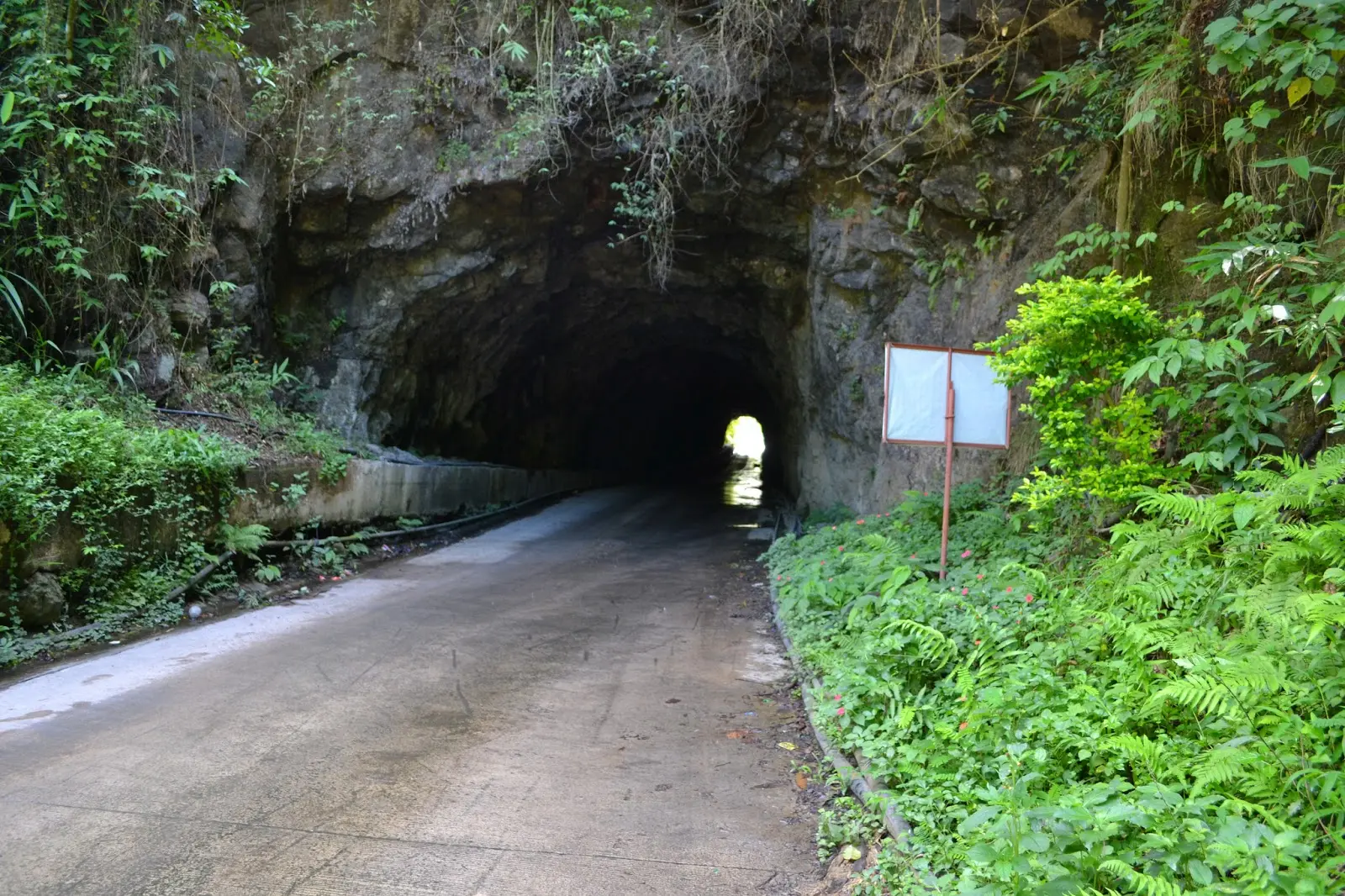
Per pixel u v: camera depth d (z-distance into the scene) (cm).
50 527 680
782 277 1543
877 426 1287
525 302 1667
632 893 341
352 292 1396
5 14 939
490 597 960
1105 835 253
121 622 727
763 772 475
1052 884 243
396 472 1303
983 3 1030
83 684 588
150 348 1019
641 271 1666
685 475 3659
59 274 938
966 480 1000
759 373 2367
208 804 406
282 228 1291
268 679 614
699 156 1243
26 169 916
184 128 1052
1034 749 349
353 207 1287
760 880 355
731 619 895
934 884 305
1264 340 566
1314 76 465
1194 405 593
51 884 329
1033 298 903
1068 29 1005
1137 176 709
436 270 1382
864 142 1159
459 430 1853
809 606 771
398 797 423
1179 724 357
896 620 507
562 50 1205
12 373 816
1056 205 1012
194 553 838
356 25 1227
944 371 670
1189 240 683
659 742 518
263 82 1184
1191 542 464
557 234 1510
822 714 518
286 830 383
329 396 1383
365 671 646
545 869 357
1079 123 968
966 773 374
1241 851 232
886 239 1217
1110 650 441
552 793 436
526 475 1992
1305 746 286
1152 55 670
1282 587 368
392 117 1243
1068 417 594
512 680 639
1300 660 331
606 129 1254
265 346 1298
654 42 1168
